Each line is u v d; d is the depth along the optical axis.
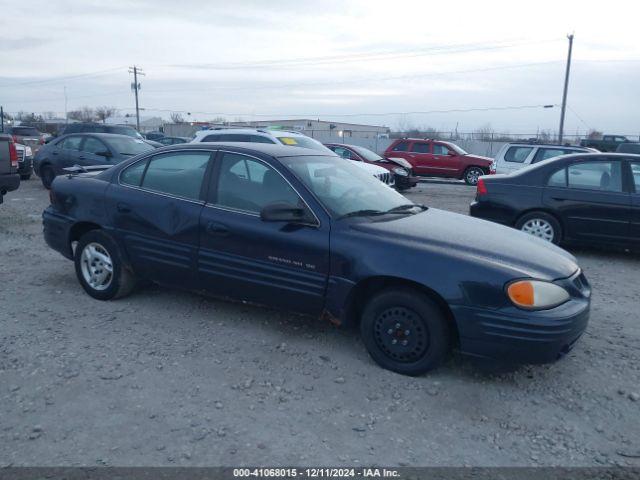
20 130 38.41
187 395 3.75
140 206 5.07
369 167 14.16
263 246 4.45
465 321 3.83
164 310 5.29
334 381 3.99
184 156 5.05
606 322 5.37
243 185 4.70
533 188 8.16
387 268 3.99
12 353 4.30
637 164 7.74
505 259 4.02
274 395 3.79
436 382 4.01
